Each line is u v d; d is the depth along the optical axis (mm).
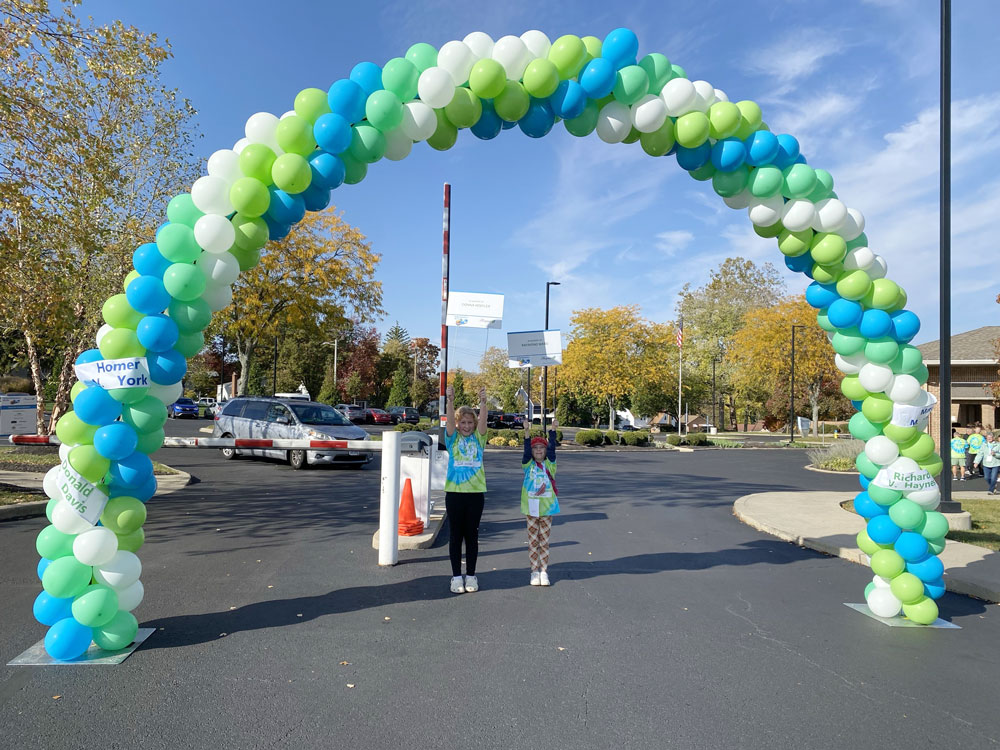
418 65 5414
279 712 3609
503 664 4367
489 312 9859
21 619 5051
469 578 6109
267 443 10602
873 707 3857
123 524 4516
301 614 5336
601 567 7207
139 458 4617
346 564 7012
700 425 69125
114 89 12883
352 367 67438
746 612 5684
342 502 11164
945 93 10203
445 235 12062
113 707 3633
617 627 5184
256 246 5160
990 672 4445
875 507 5781
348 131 5102
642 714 3686
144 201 16797
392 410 53094
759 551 8305
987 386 28531
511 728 3482
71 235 10906
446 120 5551
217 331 24344
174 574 6492
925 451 5621
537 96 5430
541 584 6336
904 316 5672
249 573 6574
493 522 9969
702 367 63812
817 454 24469
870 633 5227
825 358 46375
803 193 5645
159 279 4703
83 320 15727
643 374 40125
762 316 48938
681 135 5492
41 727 3389
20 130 9773
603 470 20109
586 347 39500
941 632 5297
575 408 56625
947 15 10172
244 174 5027
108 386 4465
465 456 6066
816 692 4051
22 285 11016
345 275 23547
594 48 5539
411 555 7492
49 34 10156
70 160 10758
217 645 4617
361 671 4199
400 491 7871
